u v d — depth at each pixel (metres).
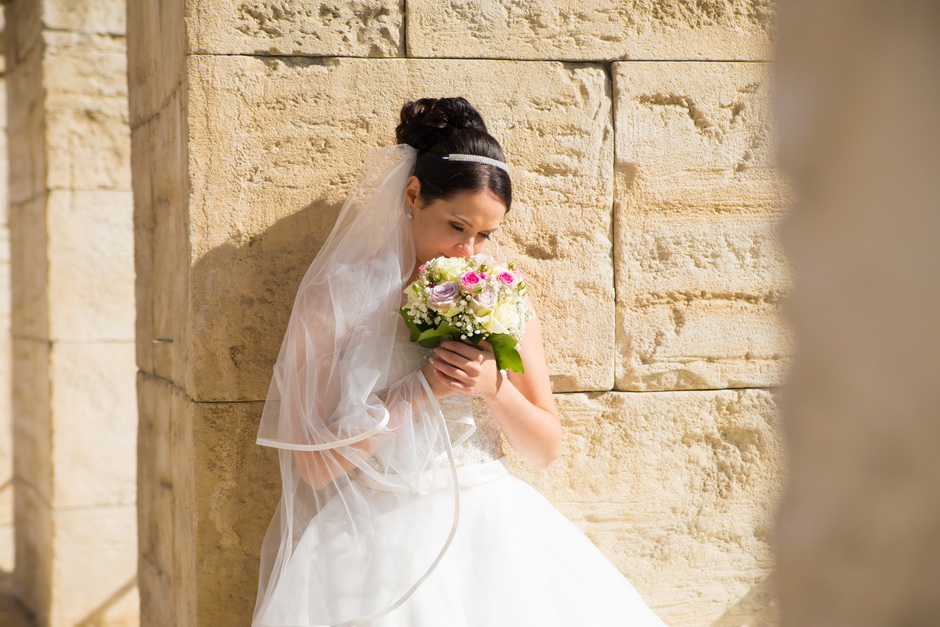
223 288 2.18
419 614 1.72
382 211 1.93
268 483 2.22
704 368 2.48
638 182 2.42
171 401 2.54
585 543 2.07
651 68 2.41
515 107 2.34
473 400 1.99
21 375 5.08
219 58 2.15
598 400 2.43
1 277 6.99
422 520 1.82
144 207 2.88
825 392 0.50
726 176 2.47
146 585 2.97
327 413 1.82
